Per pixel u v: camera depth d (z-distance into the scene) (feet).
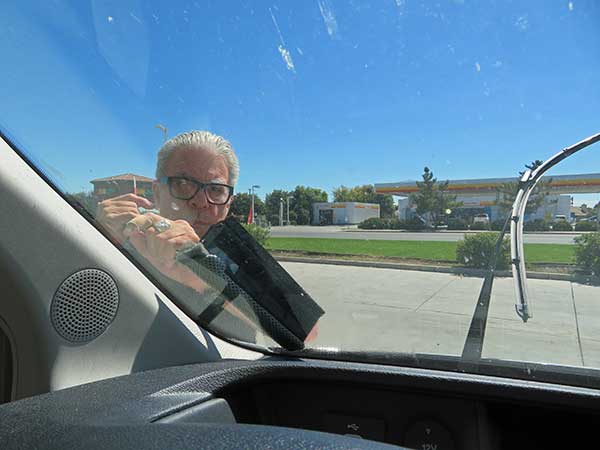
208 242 5.38
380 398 5.10
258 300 5.56
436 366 5.16
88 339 4.11
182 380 4.22
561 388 4.49
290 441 2.82
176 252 4.87
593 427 4.40
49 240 3.90
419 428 4.94
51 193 3.99
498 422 4.75
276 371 5.20
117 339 4.31
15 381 3.94
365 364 5.28
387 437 5.02
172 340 4.79
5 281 3.76
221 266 5.34
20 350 3.92
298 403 5.27
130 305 4.42
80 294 4.06
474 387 4.75
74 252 4.04
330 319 7.01
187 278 5.03
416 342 6.26
